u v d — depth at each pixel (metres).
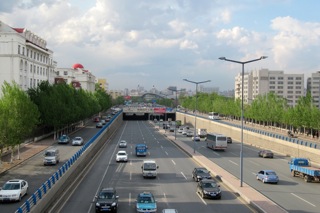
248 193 38.25
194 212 31.97
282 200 36.97
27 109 57.50
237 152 79.25
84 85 187.12
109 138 105.75
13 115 52.81
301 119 91.44
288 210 33.12
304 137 94.06
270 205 33.25
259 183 45.47
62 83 103.00
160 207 33.66
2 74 87.38
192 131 128.62
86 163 58.47
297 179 49.06
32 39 100.50
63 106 83.38
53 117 82.12
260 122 135.62
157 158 67.62
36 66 101.00
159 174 51.12
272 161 66.00
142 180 46.56
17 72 87.50
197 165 59.88
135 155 71.50
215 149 80.25
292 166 51.50
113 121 129.25
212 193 36.69
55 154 54.06
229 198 37.50
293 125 98.31
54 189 35.09
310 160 64.75
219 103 179.25
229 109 158.62
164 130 137.88
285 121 105.81
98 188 41.47
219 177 48.34
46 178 43.81
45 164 52.78
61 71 175.88
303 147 67.69
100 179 46.94
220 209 33.03
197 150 80.44
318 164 61.16
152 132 130.75
